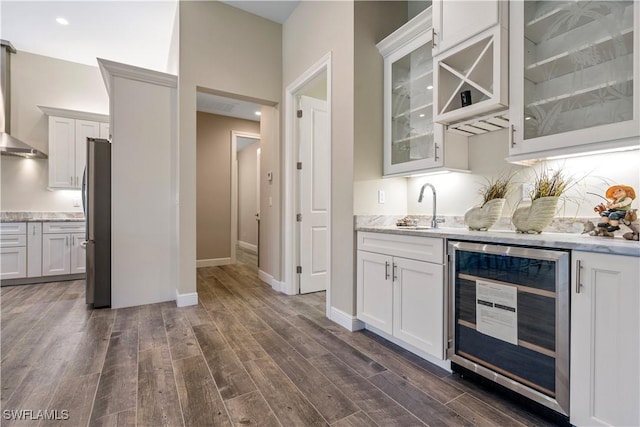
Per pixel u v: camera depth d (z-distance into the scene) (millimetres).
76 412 1430
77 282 3992
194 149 3139
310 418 1405
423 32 2258
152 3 3188
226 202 5453
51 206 4312
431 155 2311
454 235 1729
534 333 1401
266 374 1782
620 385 1137
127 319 2672
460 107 2021
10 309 2922
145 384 1669
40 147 4238
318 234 3670
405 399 1551
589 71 1546
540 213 1683
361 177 2473
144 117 3098
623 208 1479
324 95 3877
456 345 1747
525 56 1690
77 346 2129
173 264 3248
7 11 3312
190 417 1405
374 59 2562
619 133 1368
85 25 3582
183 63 3068
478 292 1634
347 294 2506
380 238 2223
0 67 3930
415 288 1956
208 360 1944
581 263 1242
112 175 2957
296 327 2520
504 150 2088
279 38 3678
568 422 1295
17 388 1618
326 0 2795
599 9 1512
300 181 3555
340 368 1855
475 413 1440
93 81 4562
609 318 1165
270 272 3932
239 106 4969
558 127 1629
